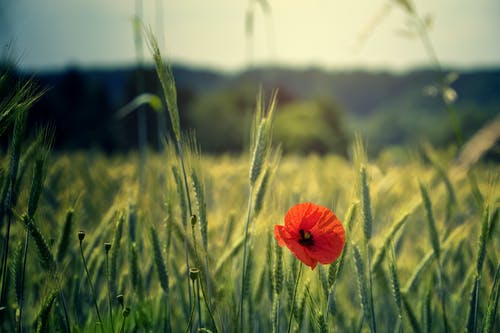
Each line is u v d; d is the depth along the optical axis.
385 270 0.88
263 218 0.84
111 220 0.91
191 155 0.75
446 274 0.97
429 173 1.17
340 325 0.88
